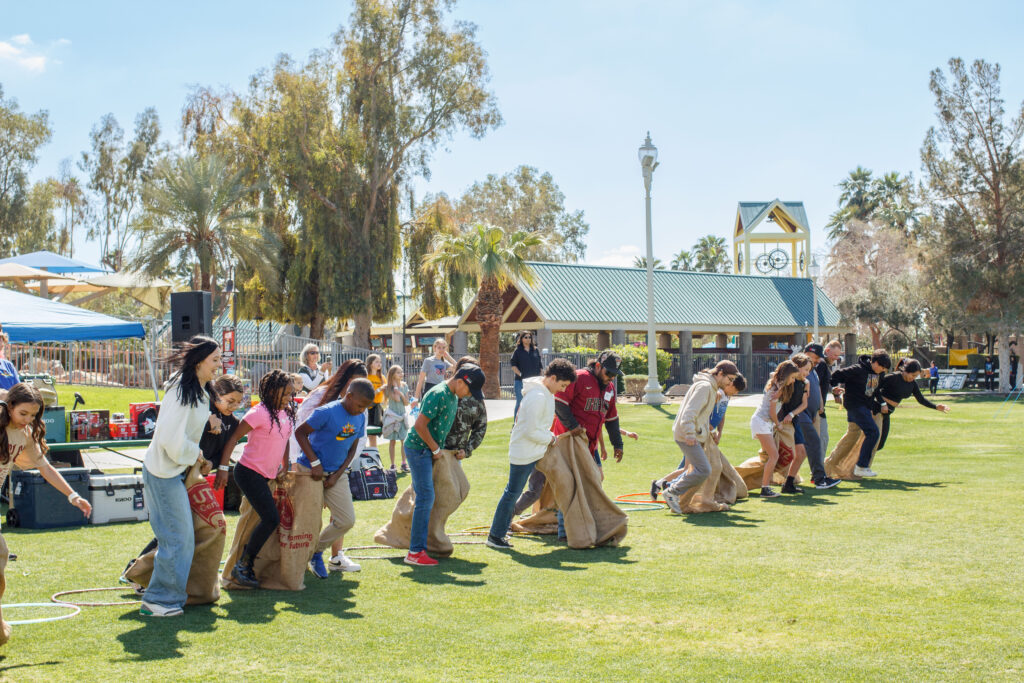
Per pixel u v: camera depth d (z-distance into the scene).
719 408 10.20
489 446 16.45
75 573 6.95
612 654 4.83
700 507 9.70
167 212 36.03
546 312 37.12
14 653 4.78
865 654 4.79
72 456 11.42
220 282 41.06
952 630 5.21
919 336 58.56
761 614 5.62
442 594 6.21
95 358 25.05
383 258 38.47
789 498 10.71
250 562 6.32
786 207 51.62
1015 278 40.59
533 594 6.20
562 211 73.81
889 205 70.06
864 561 7.12
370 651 4.87
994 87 41.41
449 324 46.19
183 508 5.62
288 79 37.97
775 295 46.31
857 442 12.34
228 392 6.27
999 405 31.11
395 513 7.98
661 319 40.34
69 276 34.03
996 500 10.26
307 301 39.53
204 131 41.44
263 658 4.73
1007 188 41.53
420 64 39.44
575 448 8.12
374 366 13.09
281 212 39.94
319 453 6.56
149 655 4.75
